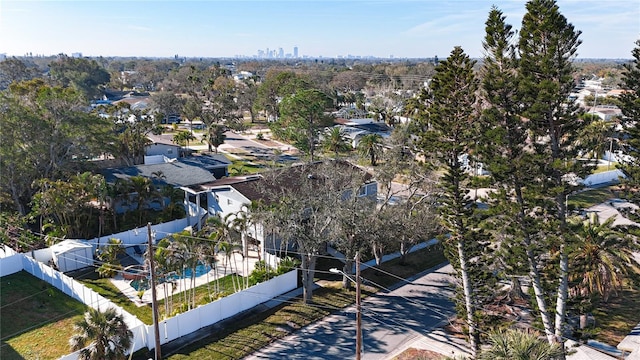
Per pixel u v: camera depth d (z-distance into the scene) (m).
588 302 22.59
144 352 23.05
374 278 31.77
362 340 24.45
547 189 21.66
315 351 23.52
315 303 28.23
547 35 21.28
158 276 25.89
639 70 22.41
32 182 41.34
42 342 23.69
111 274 31.34
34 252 32.69
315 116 63.72
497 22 22.02
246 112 119.75
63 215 36.34
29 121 40.56
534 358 15.70
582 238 24.83
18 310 26.78
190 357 22.77
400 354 23.22
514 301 28.30
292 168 39.88
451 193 24.75
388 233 28.80
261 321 26.17
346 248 28.97
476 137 23.59
